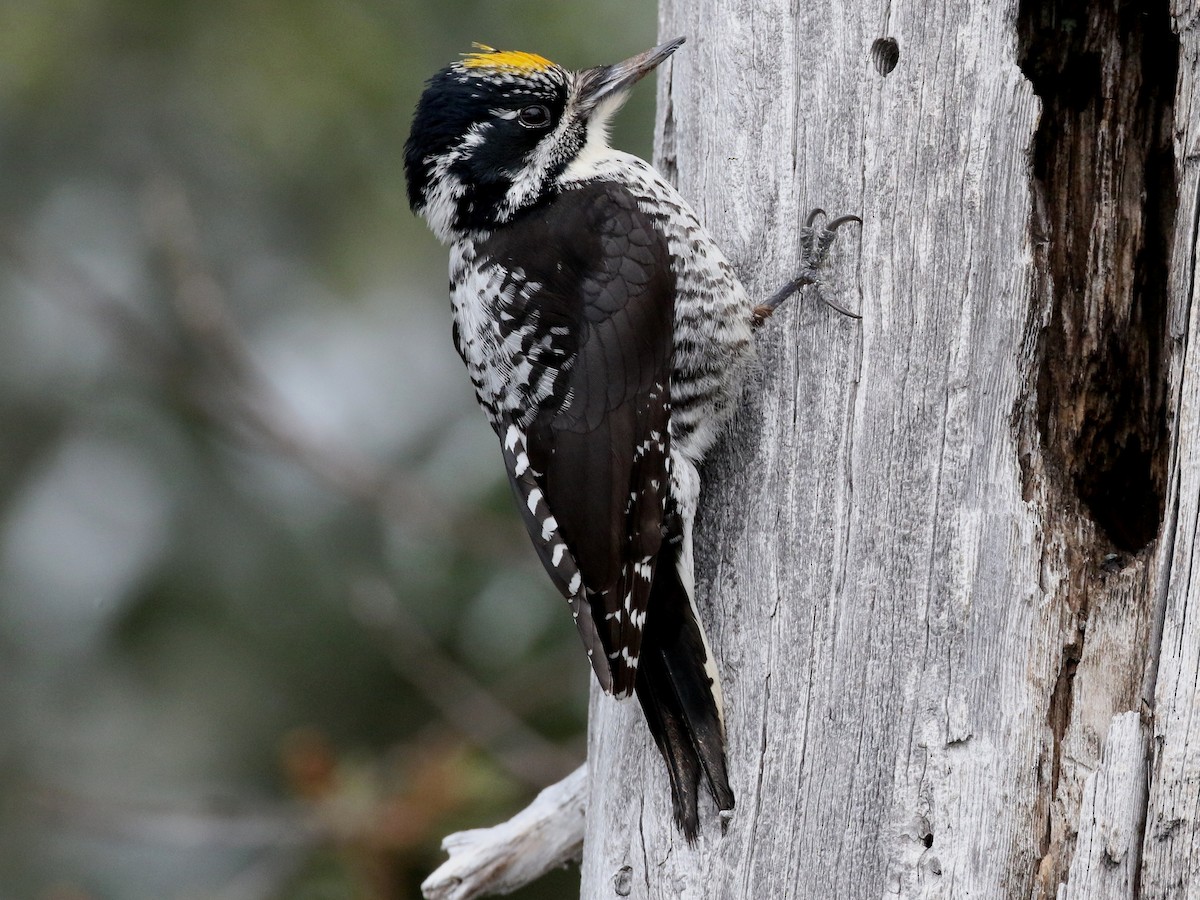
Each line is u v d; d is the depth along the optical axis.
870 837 7.60
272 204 13.84
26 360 14.12
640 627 8.10
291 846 12.01
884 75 8.02
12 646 13.41
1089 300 7.70
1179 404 7.04
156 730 13.34
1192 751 6.88
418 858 11.70
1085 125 7.80
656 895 8.22
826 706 7.81
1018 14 7.70
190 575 13.53
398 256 13.83
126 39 13.38
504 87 9.02
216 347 13.43
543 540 8.50
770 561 8.14
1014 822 7.25
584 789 9.66
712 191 8.82
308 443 13.56
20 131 13.57
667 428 8.45
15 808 13.16
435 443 13.91
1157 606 7.05
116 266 14.13
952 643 7.48
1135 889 6.95
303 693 13.45
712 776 7.82
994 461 7.52
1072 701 7.28
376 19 13.38
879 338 7.90
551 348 8.59
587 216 8.77
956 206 7.71
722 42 8.74
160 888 13.46
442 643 13.52
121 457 13.75
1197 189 7.05
